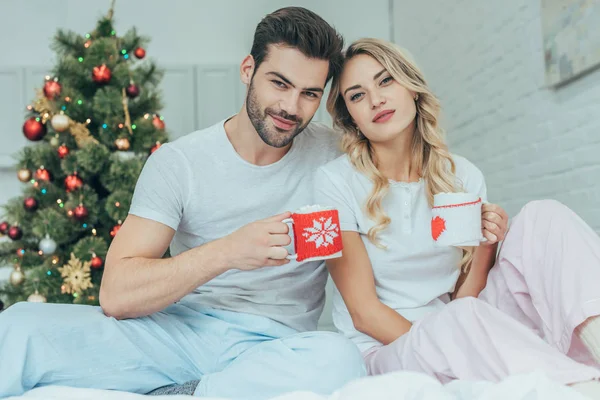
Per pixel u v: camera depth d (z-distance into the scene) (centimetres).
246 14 506
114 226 345
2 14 486
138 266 144
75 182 333
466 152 412
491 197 378
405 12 491
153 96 365
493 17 361
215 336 152
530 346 114
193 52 500
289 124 155
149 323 145
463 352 125
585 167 281
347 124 175
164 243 155
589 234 133
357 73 164
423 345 133
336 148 179
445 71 436
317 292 172
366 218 166
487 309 124
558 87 299
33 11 488
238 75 498
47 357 131
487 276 168
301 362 130
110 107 339
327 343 131
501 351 115
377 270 167
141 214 154
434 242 154
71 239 341
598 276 124
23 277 334
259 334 156
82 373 135
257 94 154
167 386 146
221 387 131
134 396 117
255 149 161
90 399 116
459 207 146
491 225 151
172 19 499
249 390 130
